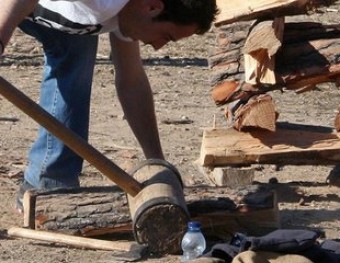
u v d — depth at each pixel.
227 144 13.30
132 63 11.55
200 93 21.38
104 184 13.83
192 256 10.45
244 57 12.96
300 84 12.87
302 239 10.00
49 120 10.34
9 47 25.08
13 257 10.58
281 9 12.33
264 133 13.27
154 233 10.59
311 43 12.70
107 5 9.89
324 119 18.83
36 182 12.17
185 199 11.17
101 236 11.30
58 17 10.31
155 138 11.68
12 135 16.92
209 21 10.02
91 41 11.82
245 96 13.16
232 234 11.27
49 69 11.95
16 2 8.97
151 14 9.90
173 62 24.50
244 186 11.87
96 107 19.58
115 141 16.84
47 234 11.08
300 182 14.05
